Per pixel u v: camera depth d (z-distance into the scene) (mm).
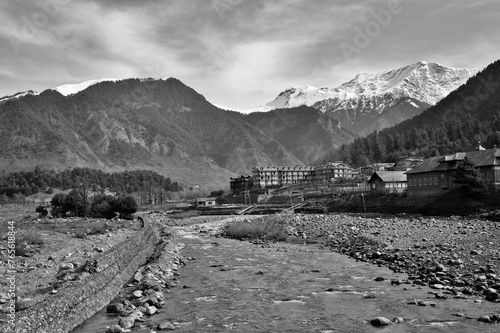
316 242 65188
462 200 92250
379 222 77375
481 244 45312
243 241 72750
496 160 93188
